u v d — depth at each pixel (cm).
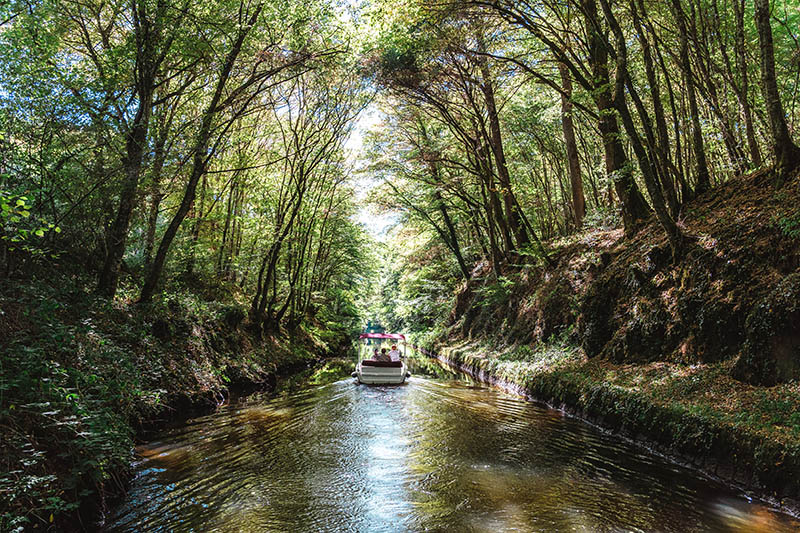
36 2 917
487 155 2241
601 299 1298
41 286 848
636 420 891
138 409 928
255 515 595
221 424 1048
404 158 2520
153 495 649
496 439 935
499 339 2075
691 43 1284
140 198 1130
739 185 1092
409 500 643
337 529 561
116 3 1053
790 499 554
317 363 2614
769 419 649
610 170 1473
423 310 3859
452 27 1566
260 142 2166
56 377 639
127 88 1157
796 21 1247
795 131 1258
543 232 2769
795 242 798
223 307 1761
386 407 1252
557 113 2073
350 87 2139
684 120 1343
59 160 923
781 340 726
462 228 3675
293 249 2508
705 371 859
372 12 1448
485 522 575
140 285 1418
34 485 484
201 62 1170
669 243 1115
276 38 1353
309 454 841
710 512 581
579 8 1130
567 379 1206
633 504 616
